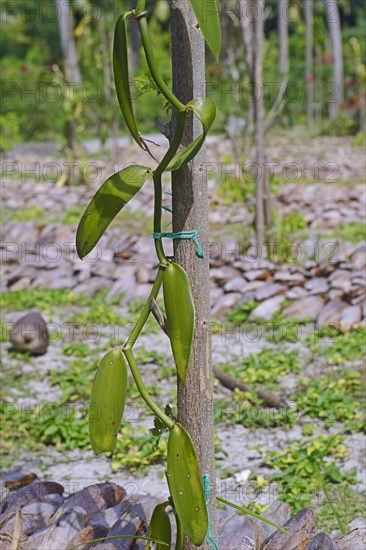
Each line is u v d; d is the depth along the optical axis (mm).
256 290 8508
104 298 9328
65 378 6910
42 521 3742
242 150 14172
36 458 5613
